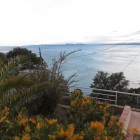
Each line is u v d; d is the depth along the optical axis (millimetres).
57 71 7148
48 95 6621
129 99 13297
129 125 6715
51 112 6750
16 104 4586
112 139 2729
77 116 4012
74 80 7289
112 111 4168
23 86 5027
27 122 3018
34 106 6395
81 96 4738
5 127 3092
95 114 4023
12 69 5441
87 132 2721
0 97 4641
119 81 18328
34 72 6824
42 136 2461
